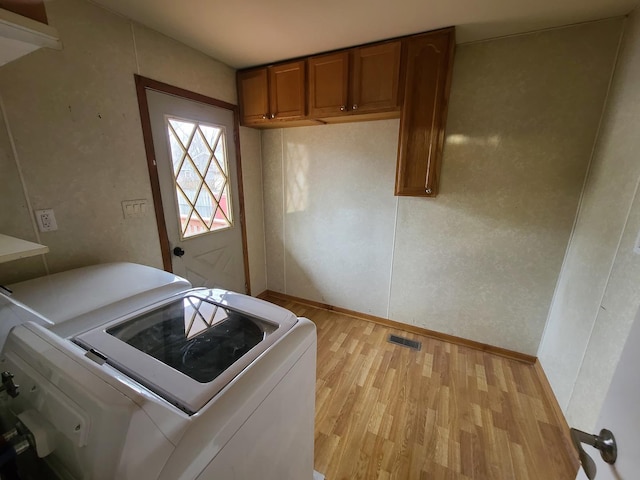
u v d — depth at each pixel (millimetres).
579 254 1619
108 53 1461
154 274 1254
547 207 1791
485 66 1766
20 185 1209
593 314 1378
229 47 1878
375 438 1445
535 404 1672
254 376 653
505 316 2064
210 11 1458
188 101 1938
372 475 1271
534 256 1892
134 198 1668
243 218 2574
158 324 949
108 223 1552
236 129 2373
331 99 1973
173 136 1868
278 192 2736
